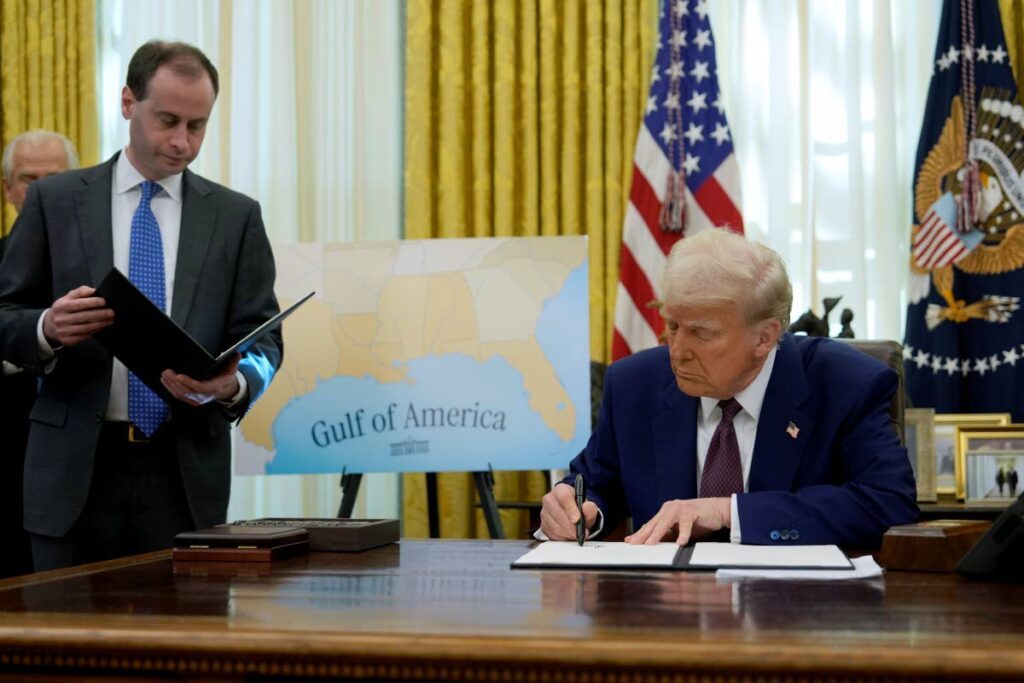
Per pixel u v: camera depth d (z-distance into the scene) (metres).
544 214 4.47
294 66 4.65
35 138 3.39
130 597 1.30
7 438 3.02
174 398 2.47
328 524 1.88
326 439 3.33
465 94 4.55
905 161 4.37
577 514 1.89
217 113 4.66
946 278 4.12
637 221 4.29
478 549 1.83
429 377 3.30
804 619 1.10
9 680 1.10
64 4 4.71
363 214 4.60
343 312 3.35
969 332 4.14
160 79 2.52
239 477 4.61
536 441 3.24
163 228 2.64
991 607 1.18
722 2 4.48
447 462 3.27
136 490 2.50
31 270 2.57
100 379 2.48
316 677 1.04
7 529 3.04
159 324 2.21
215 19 4.69
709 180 4.27
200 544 1.69
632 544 1.76
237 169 4.65
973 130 4.12
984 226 4.11
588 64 4.44
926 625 1.06
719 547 1.72
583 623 1.08
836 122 4.36
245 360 2.59
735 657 0.94
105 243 2.57
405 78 4.61
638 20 4.45
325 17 4.65
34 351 2.41
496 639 0.99
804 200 4.36
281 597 1.29
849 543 1.83
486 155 4.50
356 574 1.51
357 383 3.33
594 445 2.24
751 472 2.03
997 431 3.27
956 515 3.04
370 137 4.62
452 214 4.48
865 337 4.25
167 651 1.05
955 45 4.17
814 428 2.04
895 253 4.31
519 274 3.29
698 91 4.32
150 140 2.54
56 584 1.43
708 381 1.97
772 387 2.04
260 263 2.73
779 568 1.49
